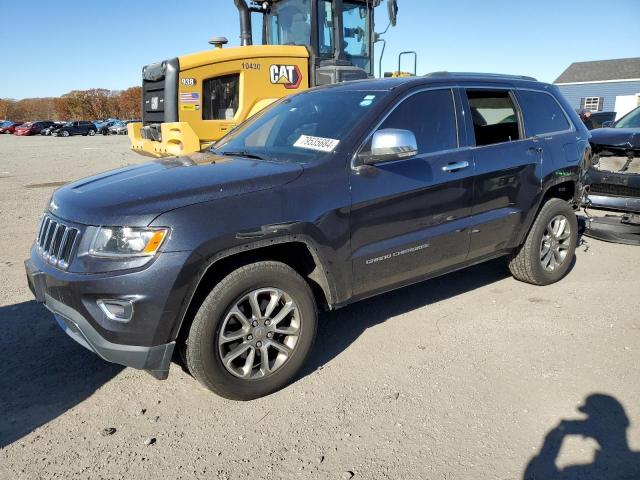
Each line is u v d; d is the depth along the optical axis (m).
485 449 2.78
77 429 2.98
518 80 4.91
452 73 4.43
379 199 3.58
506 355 3.75
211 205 2.96
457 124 4.18
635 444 2.79
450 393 3.29
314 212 3.27
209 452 2.79
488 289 5.02
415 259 3.90
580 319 4.32
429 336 4.06
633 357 3.68
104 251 2.82
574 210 5.34
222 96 8.54
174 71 8.12
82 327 2.90
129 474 2.63
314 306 3.40
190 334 2.99
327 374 3.54
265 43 10.29
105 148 26.83
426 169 3.86
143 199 2.93
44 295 3.14
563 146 4.98
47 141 36.56
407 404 3.19
